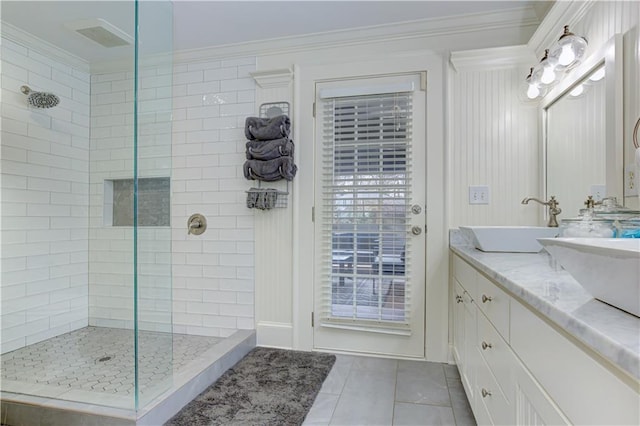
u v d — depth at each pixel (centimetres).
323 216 254
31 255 254
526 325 91
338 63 252
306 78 258
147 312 183
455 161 234
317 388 198
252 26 242
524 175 223
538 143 220
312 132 256
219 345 234
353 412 174
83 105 287
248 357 243
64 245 272
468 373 169
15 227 247
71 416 159
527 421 90
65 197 275
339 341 251
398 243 242
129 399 168
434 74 237
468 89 232
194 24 239
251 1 213
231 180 271
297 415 171
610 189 143
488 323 130
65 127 276
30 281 253
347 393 193
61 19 229
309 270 256
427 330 237
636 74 133
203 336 272
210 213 275
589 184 163
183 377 189
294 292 258
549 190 207
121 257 274
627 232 118
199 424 164
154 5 206
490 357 126
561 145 192
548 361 77
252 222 267
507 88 226
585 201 159
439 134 236
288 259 260
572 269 77
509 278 100
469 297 167
